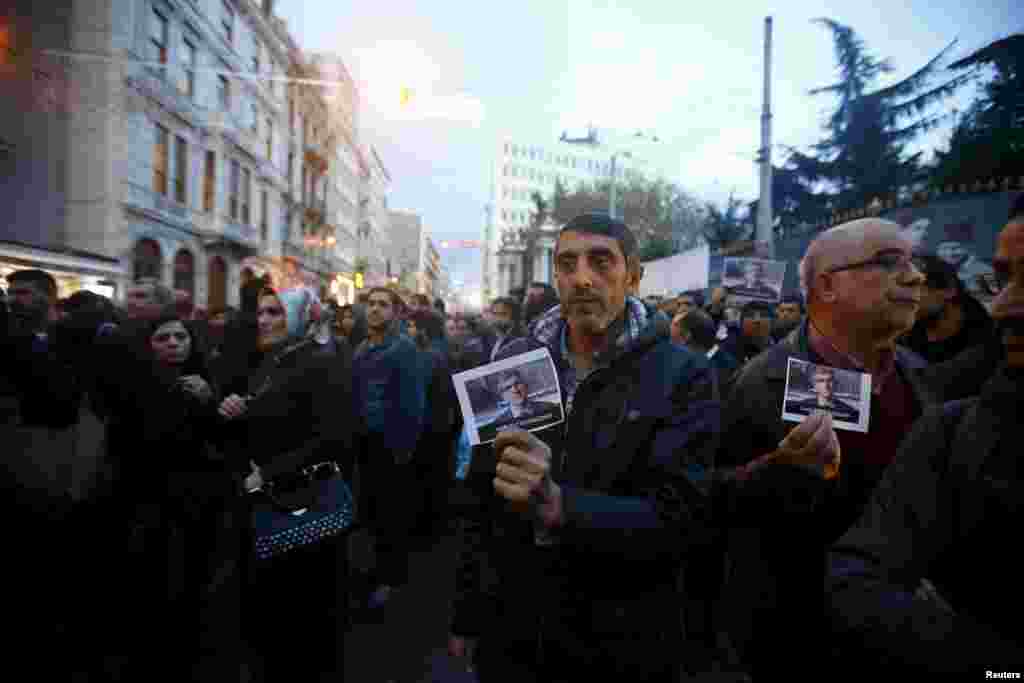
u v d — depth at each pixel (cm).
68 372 313
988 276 293
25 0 1480
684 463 130
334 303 981
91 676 272
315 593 251
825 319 178
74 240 1509
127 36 1560
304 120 3347
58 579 307
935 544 91
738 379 198
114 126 1538
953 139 1207
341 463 266
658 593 138
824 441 133
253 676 280
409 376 404
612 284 147
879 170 1455
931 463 95
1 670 268
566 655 133
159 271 1770
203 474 301
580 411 141
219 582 344
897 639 83
